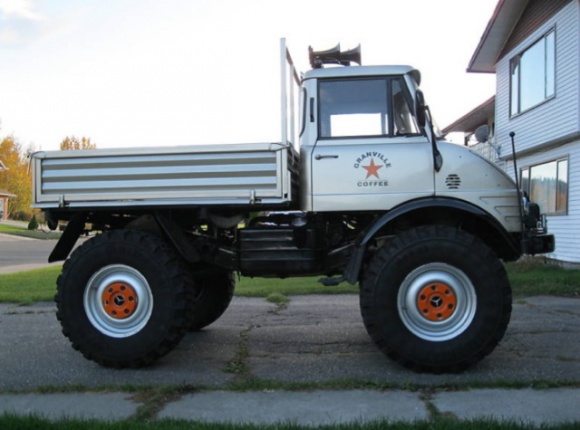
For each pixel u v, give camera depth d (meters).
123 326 5.45
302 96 5.84
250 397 4.52
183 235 5.67
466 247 5.07
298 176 5.76
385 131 5.61
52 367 5.52
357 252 5.26
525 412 4.05
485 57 18.84
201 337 6.80
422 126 5.49
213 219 5.84
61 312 5.47
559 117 14.46
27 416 3.97
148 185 5.41
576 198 14.34
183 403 4.40
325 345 6.31
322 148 5.57
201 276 6.63
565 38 14.13
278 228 5.73
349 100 5.68
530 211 5.45
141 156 5.43
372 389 4.65
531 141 16.14
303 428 3.76
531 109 16.11
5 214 59.25
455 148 5.48
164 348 5.36
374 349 6.09
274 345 6.34
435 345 5.05
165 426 3.80
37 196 5.53
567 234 14.75
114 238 5.47
